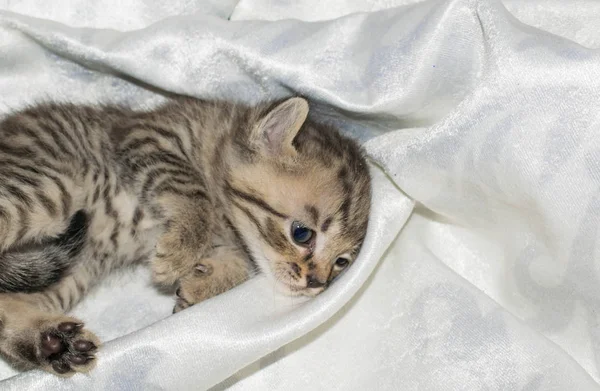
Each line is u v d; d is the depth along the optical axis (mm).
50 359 187
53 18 252
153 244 240
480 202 222
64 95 258
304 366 220
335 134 249
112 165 235
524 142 202
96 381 189
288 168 236
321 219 234
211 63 242
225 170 242
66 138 231
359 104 223
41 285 220
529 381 207
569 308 221
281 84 237
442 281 227
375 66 221
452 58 212
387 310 227
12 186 213
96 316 245
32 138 226
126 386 189
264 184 236
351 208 236
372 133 245
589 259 205
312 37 232
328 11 266
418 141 215
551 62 198
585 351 221
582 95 197
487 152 206
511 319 216
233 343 197
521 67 200
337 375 219
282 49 232
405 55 216
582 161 198
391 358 220
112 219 235
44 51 250
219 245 247
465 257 248
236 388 217
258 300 213
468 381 210
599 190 198
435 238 250
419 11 221
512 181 206
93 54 240
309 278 232
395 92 218
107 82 260
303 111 226
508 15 211
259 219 237
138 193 232
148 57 240
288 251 233
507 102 203
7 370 220
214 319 199
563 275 215
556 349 210
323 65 229
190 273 232
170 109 250
